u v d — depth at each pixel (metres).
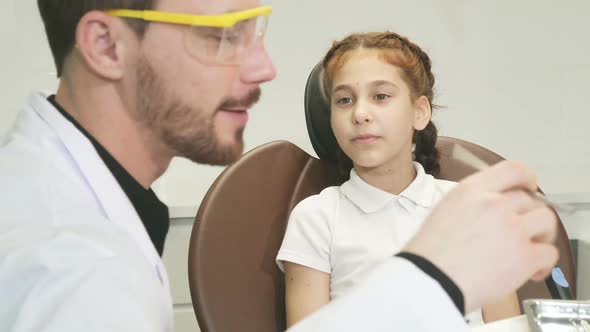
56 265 0.33
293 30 1.39
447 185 1.08
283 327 0.97
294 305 0.97
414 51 1.09
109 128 0.42
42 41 1.30
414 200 1.04
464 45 1.41
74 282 0.33
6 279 0.33
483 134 1.44
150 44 0.39
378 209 1.03
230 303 0.90
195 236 0.90
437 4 1.39
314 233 1.02
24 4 1.28
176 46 0.39
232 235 0.94
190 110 0.41
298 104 1.42
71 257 0.34
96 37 0.39
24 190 0.38
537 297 1.03
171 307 0.46
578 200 1.43
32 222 0.36
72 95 0.43
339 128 1.03
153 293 0.37
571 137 1.44
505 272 0.35
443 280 0.34
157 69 0.39
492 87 1.43
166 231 0.55
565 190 1.44
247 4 0.41
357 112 1.00
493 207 0.36
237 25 0.41
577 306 0.60
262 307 0.94
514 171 0.38
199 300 0.87
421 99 1.09
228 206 0.95
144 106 0.41
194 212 1.38
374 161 1.01
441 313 0.33
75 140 0.43
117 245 0.37
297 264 0.99
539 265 0.36
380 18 1.40
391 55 1.03
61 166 0.42
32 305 0.32
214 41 0.40
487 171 0.39
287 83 1.41
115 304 0.32
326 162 1.14
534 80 1.42
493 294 0.35
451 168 1.15
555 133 1.44
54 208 0.38
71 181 0.41
